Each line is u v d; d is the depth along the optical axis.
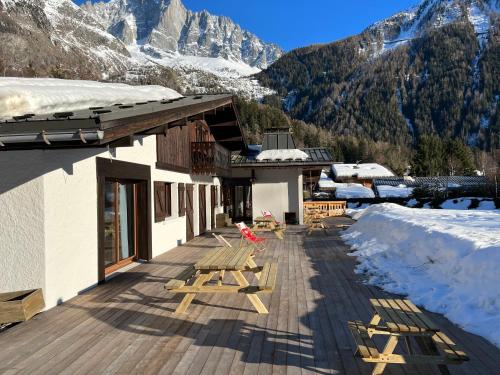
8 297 5.27
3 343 4.24
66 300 5.85
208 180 15.85
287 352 3.93
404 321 3.29
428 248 7.21
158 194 9.99
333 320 4.83
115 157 7.57
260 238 12.33
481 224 9.41
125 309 5.39
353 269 7.75
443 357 3.01
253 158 18.56
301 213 17.80
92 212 6.66
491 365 3.58
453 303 5.07
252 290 4.84
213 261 5.33
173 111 6.92
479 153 84.75
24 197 5.48
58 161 5.74
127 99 7.97
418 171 62.75
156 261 8.98
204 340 4.25
